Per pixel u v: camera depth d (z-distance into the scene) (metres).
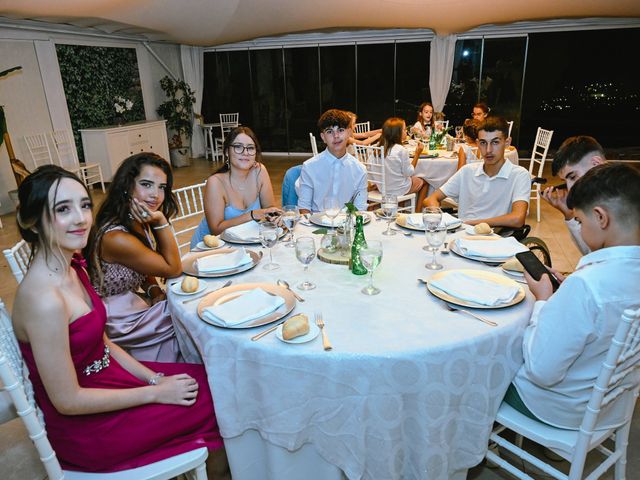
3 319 1.25
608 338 1.17
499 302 1.41
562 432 1.33
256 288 1.56
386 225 2.33
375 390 1.22
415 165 4.82
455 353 1.23
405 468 1.35
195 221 5.40
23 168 5.64
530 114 9.05
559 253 4.11
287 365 1.24
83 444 1.26
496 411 1.36
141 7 6.10
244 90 10.17
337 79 9.65
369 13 7.13
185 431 1.38
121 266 1.82
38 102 6.62
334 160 2.86
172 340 1.89
